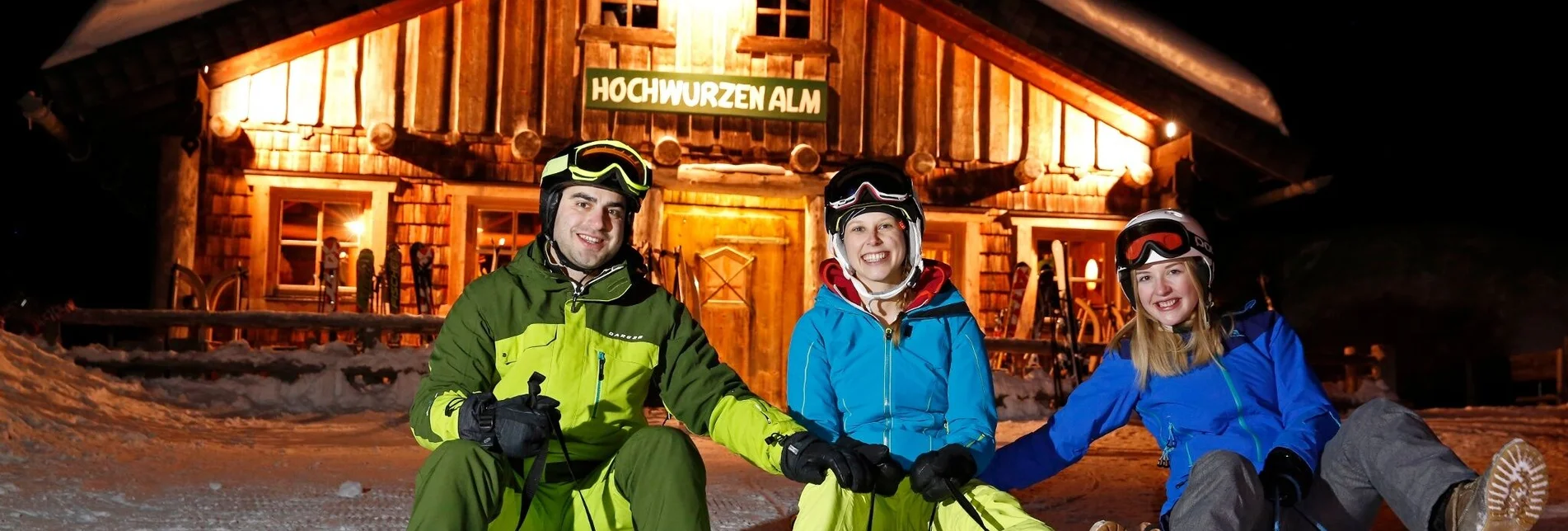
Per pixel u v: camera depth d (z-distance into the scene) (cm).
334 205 1286
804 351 329
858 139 1329
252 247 1241
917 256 331
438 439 284
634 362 302
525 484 280
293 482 558
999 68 1366
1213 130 1284
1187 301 327
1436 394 1725
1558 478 641
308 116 1250
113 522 427
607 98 1284
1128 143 1390
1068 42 1267
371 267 1199
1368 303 1808
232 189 1241
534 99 1280
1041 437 338
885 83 1340
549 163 311
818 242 1320
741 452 298
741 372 1323
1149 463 750
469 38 1278
